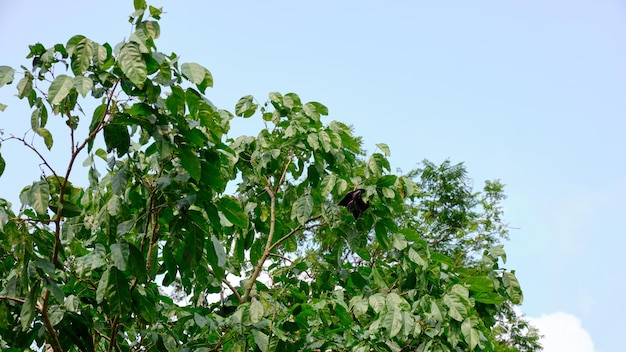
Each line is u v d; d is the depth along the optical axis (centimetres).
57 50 355
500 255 554
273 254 560
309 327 462
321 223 569
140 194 479
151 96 360
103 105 374
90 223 513
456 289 451
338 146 540
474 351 477
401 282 529
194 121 398
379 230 526
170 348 450
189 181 407
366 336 444
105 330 458
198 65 382
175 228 393
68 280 467
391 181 512
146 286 446
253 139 590
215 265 410
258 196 599
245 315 419
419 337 460
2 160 352
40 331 400
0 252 428
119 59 344
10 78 344
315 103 555
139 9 375
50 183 384
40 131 351
